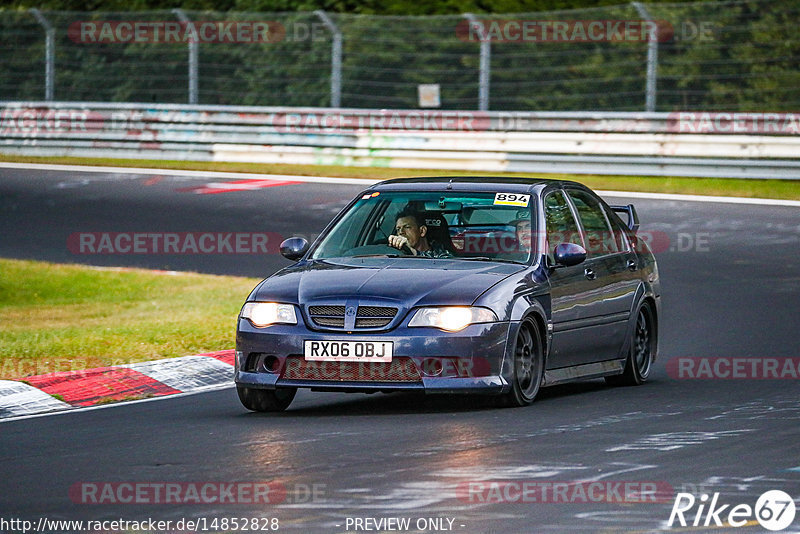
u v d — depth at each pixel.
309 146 69.31
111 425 22.08
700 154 61.72
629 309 26.59
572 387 26.59
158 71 86.12
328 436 20.25
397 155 67.44
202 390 26.50
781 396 24.36
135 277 43.81
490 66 74.75
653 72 64.50
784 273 41.59
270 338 22.39
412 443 19.44
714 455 18.31
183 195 59.69
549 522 14.57
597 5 81.56
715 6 74.88
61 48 82.12
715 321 34.62
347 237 25.00
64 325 35.66
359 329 21.97
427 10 82.00
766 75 71.88
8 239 50.94
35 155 74.31
